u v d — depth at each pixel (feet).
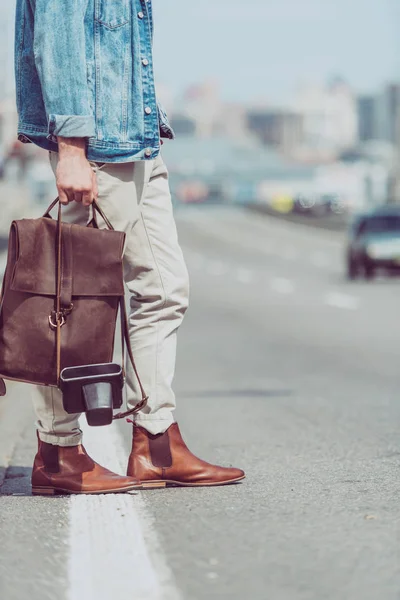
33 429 30.78
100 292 18.07
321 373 46.21
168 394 19.67
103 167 18.39
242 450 25.94
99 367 18.01
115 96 18.25
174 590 13.87
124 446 26.37
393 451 25.12
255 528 16.92
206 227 312.71
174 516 17.72
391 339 61.26
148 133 18.43
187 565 14.98
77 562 15.26
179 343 60.23
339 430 29.27
